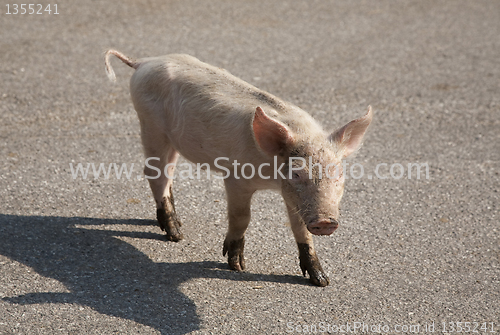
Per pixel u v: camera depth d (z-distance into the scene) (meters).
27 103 9.11
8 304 4.77
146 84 5.90
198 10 14.08
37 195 6.66
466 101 9.75
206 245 5.94
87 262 5.48
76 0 14.30
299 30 13.10
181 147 5.71
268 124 4.62
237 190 5.23
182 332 4.56
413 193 7.08
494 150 8.19
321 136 4.84
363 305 4.99
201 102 5.44
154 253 5.73
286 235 6.14
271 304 4.97
